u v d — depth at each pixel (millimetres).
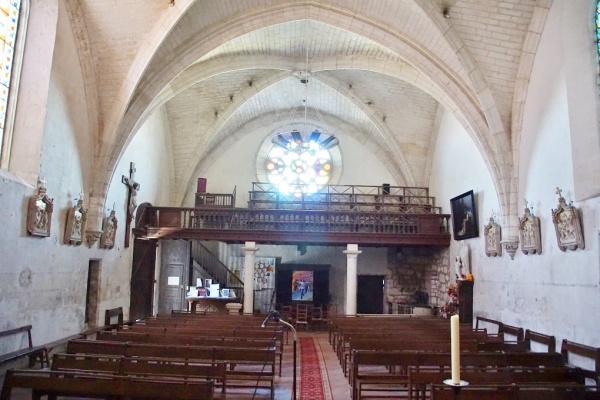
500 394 5496
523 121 13359
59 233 12195
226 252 24266
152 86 14828
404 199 22906
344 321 14703
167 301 20688
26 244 10656
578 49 10883
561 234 10898
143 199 18922
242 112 23703
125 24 12922
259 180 24875
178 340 9734
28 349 10352
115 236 15570
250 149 25188
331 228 19078
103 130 14047
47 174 11484
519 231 13258
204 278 22891
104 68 13625
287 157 25203
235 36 15281
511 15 12555
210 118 22266
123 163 16359
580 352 9953
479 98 13836
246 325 12898
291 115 25438
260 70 20766
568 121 11047
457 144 18484
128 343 8562
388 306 23250
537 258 12234
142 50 13266
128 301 17344
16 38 11070
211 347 8391
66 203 12539
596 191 10000
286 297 24297
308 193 22125
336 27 15656
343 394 9352
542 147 12258
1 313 9773
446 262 19422
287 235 18844
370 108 21875
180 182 23000
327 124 25453
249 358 8328
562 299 11023
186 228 18812
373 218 19188
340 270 24391
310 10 15234
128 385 5785
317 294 24328
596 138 10195
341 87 21438
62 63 12133
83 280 13594
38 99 11156
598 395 5926
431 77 14930
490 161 14156
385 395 9117
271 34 17688
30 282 10844
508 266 13781
